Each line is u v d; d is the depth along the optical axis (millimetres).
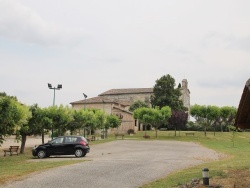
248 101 8945
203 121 72875
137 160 23312
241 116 9695
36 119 32375
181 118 69812
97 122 57406
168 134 74625
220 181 12977
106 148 39125
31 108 32344
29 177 14781
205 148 39250
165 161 22719
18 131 29141
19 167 18594
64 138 27047
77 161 22219
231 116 74312
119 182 13641
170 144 47875
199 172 15961
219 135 70688
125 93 111125
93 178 14641
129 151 34156
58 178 14555
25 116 24094
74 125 46438
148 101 107500
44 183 13242
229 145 45875
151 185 12758
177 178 14305
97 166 19125
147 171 17141
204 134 72688
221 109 67938
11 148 28156
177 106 91875
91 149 37375
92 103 86625
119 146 42938
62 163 20719
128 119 85062
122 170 17422
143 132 82688
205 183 11906
